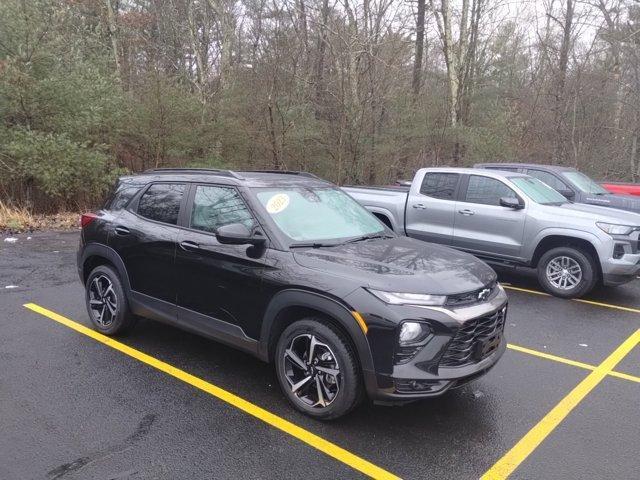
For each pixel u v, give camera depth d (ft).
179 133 51.80
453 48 57.93
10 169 42.47
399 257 13.16
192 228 15.01
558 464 10.97
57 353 15.94
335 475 10.37
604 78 65.41
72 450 10.92
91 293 17.81
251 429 11.93
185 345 16.88
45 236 36.58
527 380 15.20
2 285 23.30
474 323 11.81
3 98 42.57
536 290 26.30
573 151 63.52
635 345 18.48
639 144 67.82
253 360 15.87
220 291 13.87
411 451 11.26
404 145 55.52
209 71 61.87
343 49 51.24
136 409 12.71
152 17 86.07
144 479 10.05
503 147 56.95
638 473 10.73
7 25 42.65
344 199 16.53
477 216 27.12
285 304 12.44
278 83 53.06
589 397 14.16
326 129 52.90
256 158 54.90
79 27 63.98
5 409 12.48
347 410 11.85
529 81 76.74
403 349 11.08
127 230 16.40
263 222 13.57
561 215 24.75
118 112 47.83
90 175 45.88
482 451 11.35
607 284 23.81
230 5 62.23
